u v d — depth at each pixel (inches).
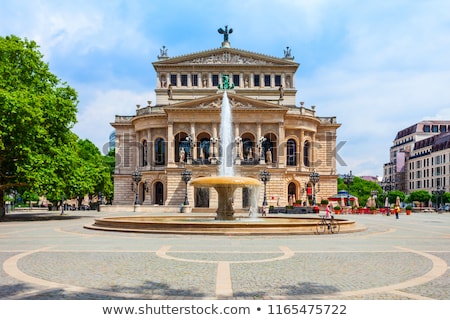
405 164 6727.4
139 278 552.1
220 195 1473.9
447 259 721.6
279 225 1116.5
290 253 772.0
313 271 603.2
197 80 3927.2
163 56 4065.0
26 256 726.5
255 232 1079.0
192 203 3122.5
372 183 5944.9
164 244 896.3
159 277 558.3
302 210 2637.8
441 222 1927.9
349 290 496.1
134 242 933.8
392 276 573.6
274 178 3149.6
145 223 1163.3
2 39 1931.6
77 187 2112.5
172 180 3196.4
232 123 3282.5
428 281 544.4
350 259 709.3
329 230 1166.3
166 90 3902.6
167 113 3297.2
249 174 3105.3
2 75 1840.6
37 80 1989.4
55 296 461.7
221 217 1466.5
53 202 3464.6
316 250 815.1
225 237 1039.6
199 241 955.3
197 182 1419.8
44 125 1902.1
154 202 3417.8
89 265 641.6
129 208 2935.5
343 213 2856.8
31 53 1967.3
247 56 3951.8
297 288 503.5
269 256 735.1
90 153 3954.2
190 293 478.0
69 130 2048.5
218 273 584.4
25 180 1792.6
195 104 3302.2
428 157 5895.7
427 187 5920.3
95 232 1186.6
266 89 3902.6
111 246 861.2
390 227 1526.8
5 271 593.9
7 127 1652.3
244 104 3304.6
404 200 5467.5
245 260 692.1
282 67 3937.0
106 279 545.6
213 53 3934.5
